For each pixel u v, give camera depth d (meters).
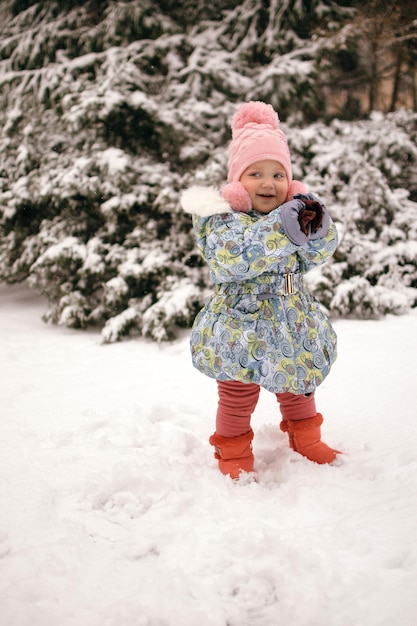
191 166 5.51
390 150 5.62
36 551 1.71
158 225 5.30
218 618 1.43
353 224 5.16
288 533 1.73
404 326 4.24
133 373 3.82
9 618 1.45
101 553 1.72
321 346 2.19
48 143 6.05
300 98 5.79
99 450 2.51
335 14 6.08
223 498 1.99
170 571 1.59
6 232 6.21
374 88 6.79
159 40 6.07
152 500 2.04
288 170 2.25
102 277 5.35
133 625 1.42
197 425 2.76
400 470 2.11
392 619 1.36
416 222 5.23
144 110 5.33
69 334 5.15
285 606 1.45
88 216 5.50
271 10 6.05
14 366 4.06
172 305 4.67
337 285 4.90
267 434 2.53
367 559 1.58
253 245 1.95
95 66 6.10
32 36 6.64
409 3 6.20
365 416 2.69
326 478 2.08
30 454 2.48
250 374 2.07
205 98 5.75
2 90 6.64
